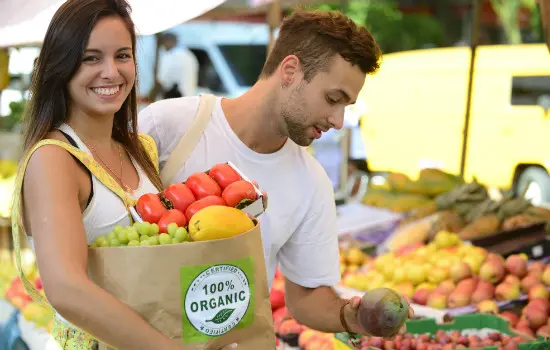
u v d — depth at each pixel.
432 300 3.02
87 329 1.40
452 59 7.77
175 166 2.07
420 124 7.94
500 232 3.63
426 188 4.60
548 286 3.04
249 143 2.09
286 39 1.95
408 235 3.87
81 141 1.65
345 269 3.69
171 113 2.13
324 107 1.91
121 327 1.40
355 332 2.02
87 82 1.61
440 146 7.82
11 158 5.77
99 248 1.48
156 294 1.46
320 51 1.87
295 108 1.94
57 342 1.66
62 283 1.39
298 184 2.14
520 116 7.34
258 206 1.74
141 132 2.12
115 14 1.62
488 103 7.49
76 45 1.57
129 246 1.47
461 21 15.73
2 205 4.93
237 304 1.54
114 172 1.74
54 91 1.62
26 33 3.08
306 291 2.22
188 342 1.49
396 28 13.62
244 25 11.64
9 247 4.95
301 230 2.18
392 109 8.14
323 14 1.93
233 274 1.53
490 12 15.37
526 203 3.96
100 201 1.60
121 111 1.83
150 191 1.84
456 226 3.90
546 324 2.76
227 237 1.52
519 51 7.48
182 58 8.88
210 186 1.70
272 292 3.20
